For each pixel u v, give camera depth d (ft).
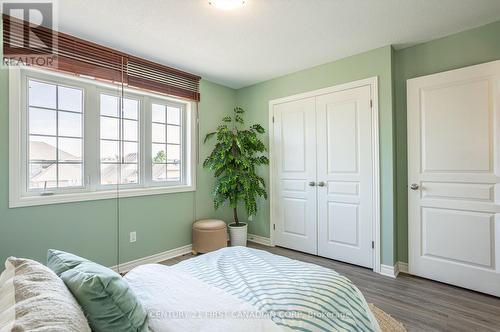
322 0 6.02
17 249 6.74
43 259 7.14
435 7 6.38
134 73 9.01
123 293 2.70
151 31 7.39
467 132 7.29
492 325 5.76
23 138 7.03
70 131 7.96
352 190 9.32
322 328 3.22
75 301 2.54
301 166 10.70
